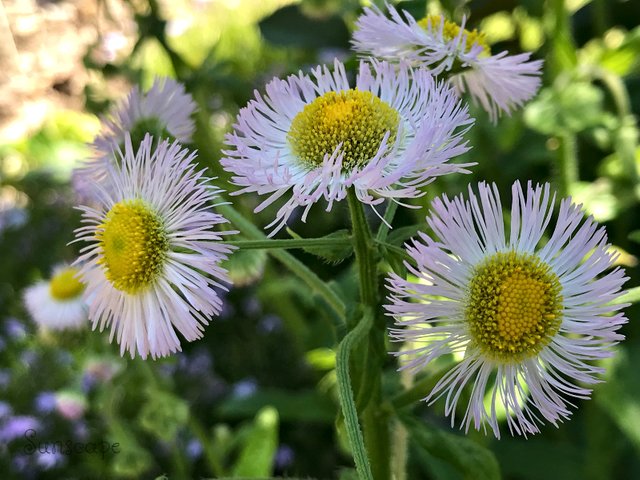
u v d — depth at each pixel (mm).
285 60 180
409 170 45
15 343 166
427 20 66
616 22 145
